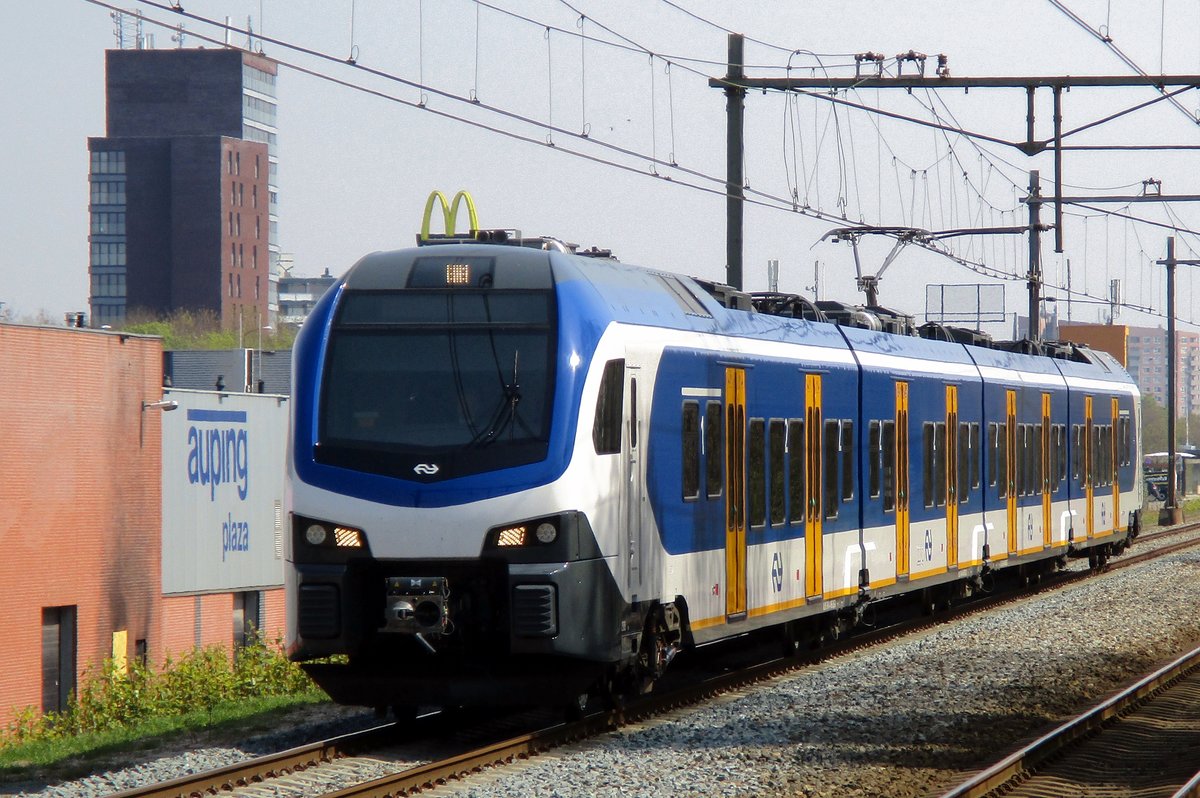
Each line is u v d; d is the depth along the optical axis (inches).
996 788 834.8
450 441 903.7
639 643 981.2
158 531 2425.0
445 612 887.1
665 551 1018.7
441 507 887.7
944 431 1675.7
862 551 1419.8
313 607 904.3
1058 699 1165.1
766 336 1233.4
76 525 2257.6
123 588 2351.1
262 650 1572.3
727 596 1125.7
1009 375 1936.5
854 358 1417.3
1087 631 1606.8
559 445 900.0
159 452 2428.6
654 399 1006.4
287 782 798.5
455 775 817.5
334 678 924.6
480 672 908.0
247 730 1007.0
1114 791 843.4
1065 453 2185.0
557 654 888.9
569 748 911.7
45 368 2203.5
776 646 1531.7
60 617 2240.4
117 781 818.2
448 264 959.6
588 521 906.1
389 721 1027.9
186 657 1769.2
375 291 957.2
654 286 1080.2
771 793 792.3
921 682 1213.7
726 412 1127.0
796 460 1268.5
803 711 1059.3
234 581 2613.2
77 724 1534.2
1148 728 1059.9
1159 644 1544.0
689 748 912.9
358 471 905.5
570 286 949.2
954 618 1786.4
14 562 2143.2
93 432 2294.5
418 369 927.0
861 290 1913.1
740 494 1151.6
